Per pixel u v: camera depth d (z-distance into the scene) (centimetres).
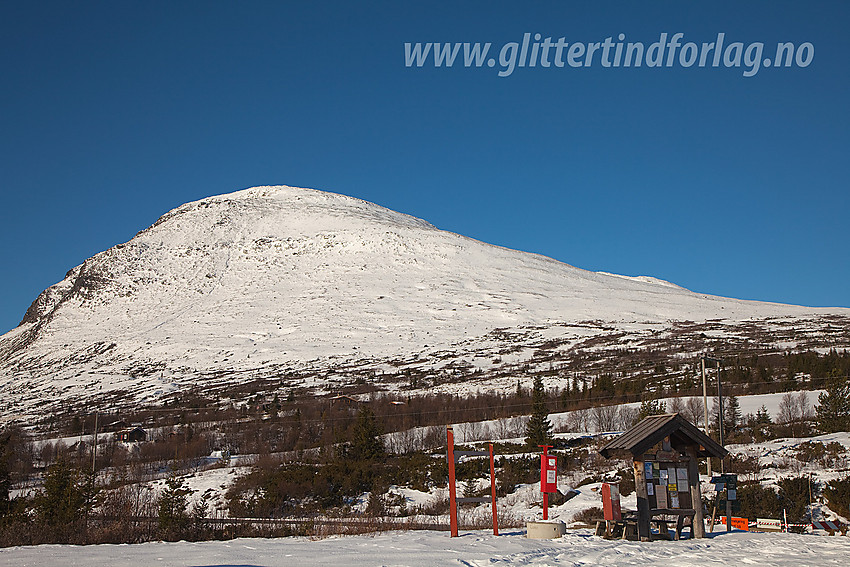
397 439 5931
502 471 4316
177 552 1487
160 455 6094
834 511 2853
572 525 2514
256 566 1227
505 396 8169
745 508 2747
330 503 3984
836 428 4822
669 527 2266
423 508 3591
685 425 1861
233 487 4375
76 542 1945
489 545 1598
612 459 4459
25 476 5391
